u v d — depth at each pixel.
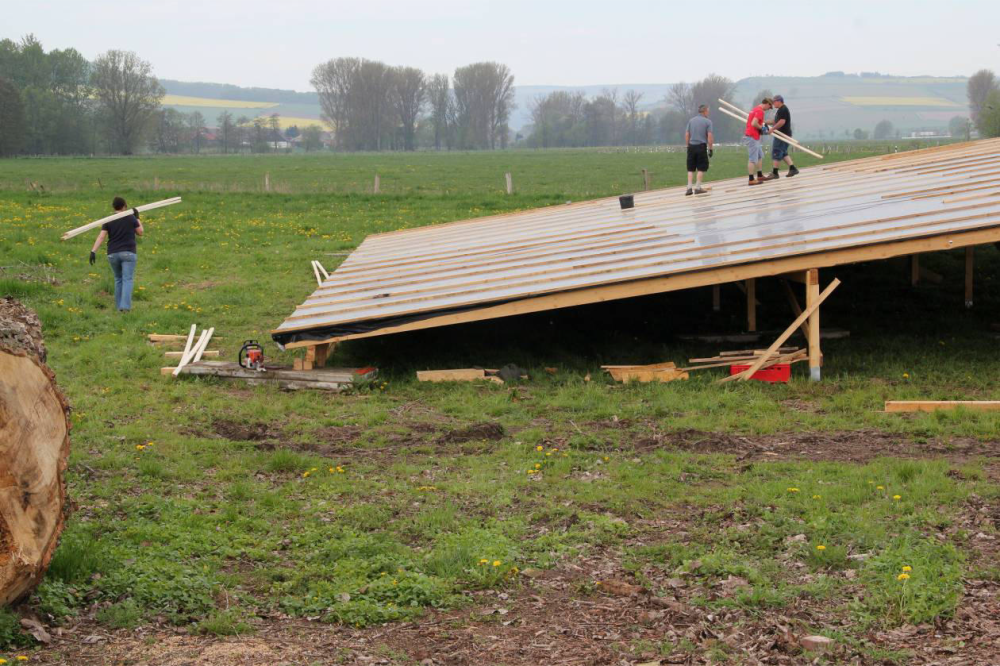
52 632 4.60
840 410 9.54
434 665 4.48
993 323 13.38
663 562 5.76
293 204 28.88
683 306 15.27
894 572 5.34
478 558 5.74
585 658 4.52
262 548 5.95
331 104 133.62
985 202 11.25
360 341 13.41
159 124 114.06
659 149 114.06
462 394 10.59
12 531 4.48
